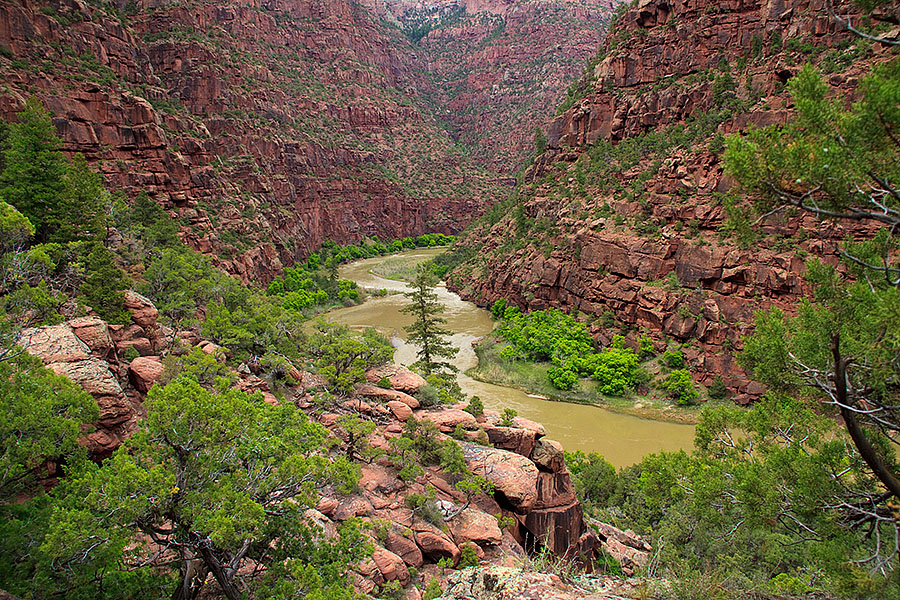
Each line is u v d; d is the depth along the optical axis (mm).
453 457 24562
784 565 18734
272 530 14625
